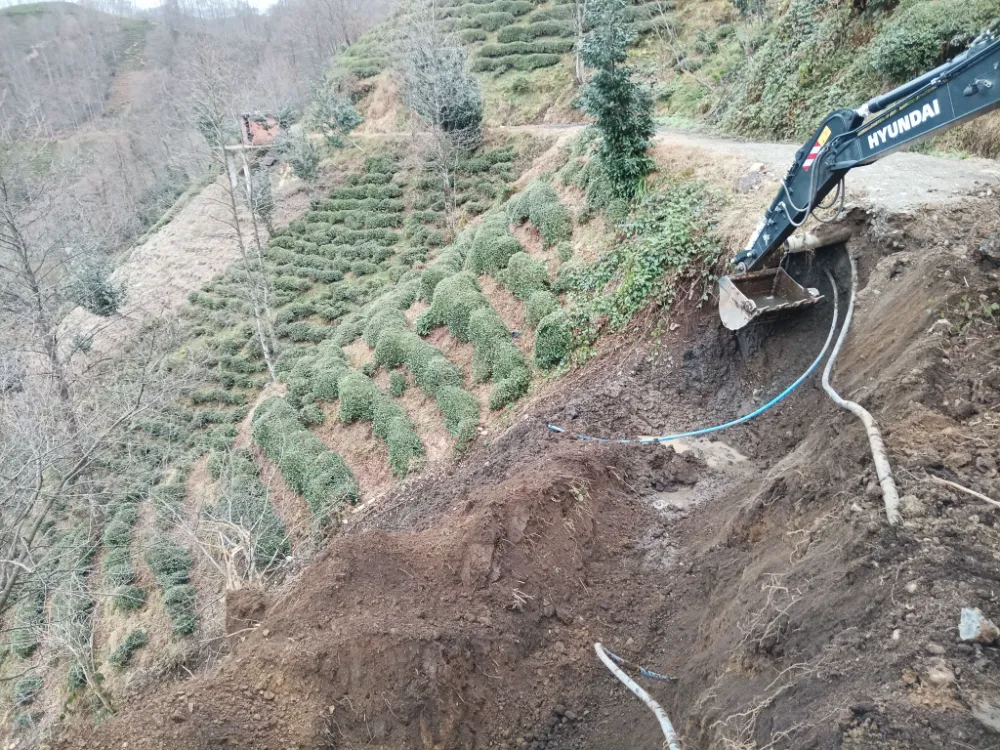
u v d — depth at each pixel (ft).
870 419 25.66
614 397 44.34
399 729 26.73
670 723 23.86
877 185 38.70
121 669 57.16
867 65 58.80
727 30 99.76
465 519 34.50
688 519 34.81
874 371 30.50
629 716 26.43
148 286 116.57
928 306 29.60
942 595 18.88
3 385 57.21
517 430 47.85
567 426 43.75
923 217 34.68
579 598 31.24
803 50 66.03
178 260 119.85
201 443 78.74
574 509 34.22
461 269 70.64
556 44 126.21
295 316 96.07
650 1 116.37
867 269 35.83
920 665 17.58
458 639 28.27
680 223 48.01
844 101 59.88
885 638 18.93
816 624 21.08
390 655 27.58
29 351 73.00
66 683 60.08
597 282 53.26
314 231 112.88
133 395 67.46
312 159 119.85
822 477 26.86
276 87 160.25
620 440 41.14
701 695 23.63
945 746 15.85
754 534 29.12
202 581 61.98
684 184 51.21
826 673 19.34
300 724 26.55
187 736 25.54
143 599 62.75
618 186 55.31
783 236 34.42
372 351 69.82
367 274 101.14
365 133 133.39
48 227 93.61
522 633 29.53
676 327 45.60
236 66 124.06
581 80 114.21
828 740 17.34
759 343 40.01
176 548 65.31
